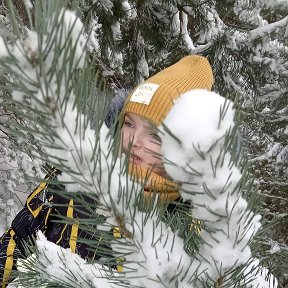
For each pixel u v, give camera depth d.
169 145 0.47
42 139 0.45
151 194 0.52
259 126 4.12
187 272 0.52
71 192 0.49
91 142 0.45
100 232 0.52
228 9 4.72
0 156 4.65
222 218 0.49
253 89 4.67
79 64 0.42
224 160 0.47
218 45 4.70
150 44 5.09
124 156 0.51
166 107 0.82
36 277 0.64
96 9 4.28
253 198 0.50
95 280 0.60
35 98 0.40
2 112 2.01
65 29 0.39
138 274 0.52
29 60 0.37
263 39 4.62
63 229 1.12
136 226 0.50
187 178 0.48
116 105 1.15
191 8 4.96
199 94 0.48
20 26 0.39
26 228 1.23
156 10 4.93
